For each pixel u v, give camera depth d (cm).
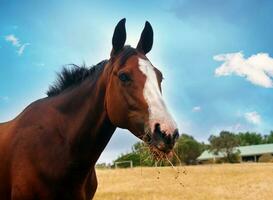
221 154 2934
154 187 880
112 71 197
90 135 204
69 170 200
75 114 207
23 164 200
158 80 191
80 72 218
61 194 200
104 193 762
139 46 211
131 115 187
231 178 1082
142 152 194
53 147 201
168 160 183
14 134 211
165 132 173
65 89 219
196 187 870
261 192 741
